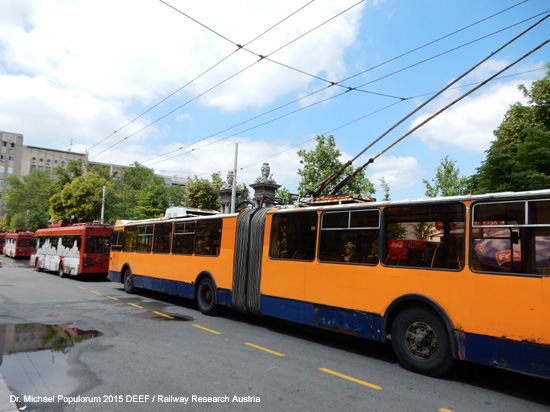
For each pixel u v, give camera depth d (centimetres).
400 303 628
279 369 597
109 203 4031
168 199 5959
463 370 620
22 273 2355
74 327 863
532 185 1082
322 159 2791
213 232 1092
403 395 501
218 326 927
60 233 2288
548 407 477
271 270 881
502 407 472
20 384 505
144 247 1427
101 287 1722
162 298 1401
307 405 458
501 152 1205
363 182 2881
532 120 1339
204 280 1097
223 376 554
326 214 774
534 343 476
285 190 2998
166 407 441
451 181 2591
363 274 685
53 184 4194
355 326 687
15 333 793
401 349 616
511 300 501
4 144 9319
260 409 443
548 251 479
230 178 2734
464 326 543
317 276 770
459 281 555
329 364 636
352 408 454
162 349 694
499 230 526
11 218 5919
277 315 850
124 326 888
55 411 424
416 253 614
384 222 666
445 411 454
